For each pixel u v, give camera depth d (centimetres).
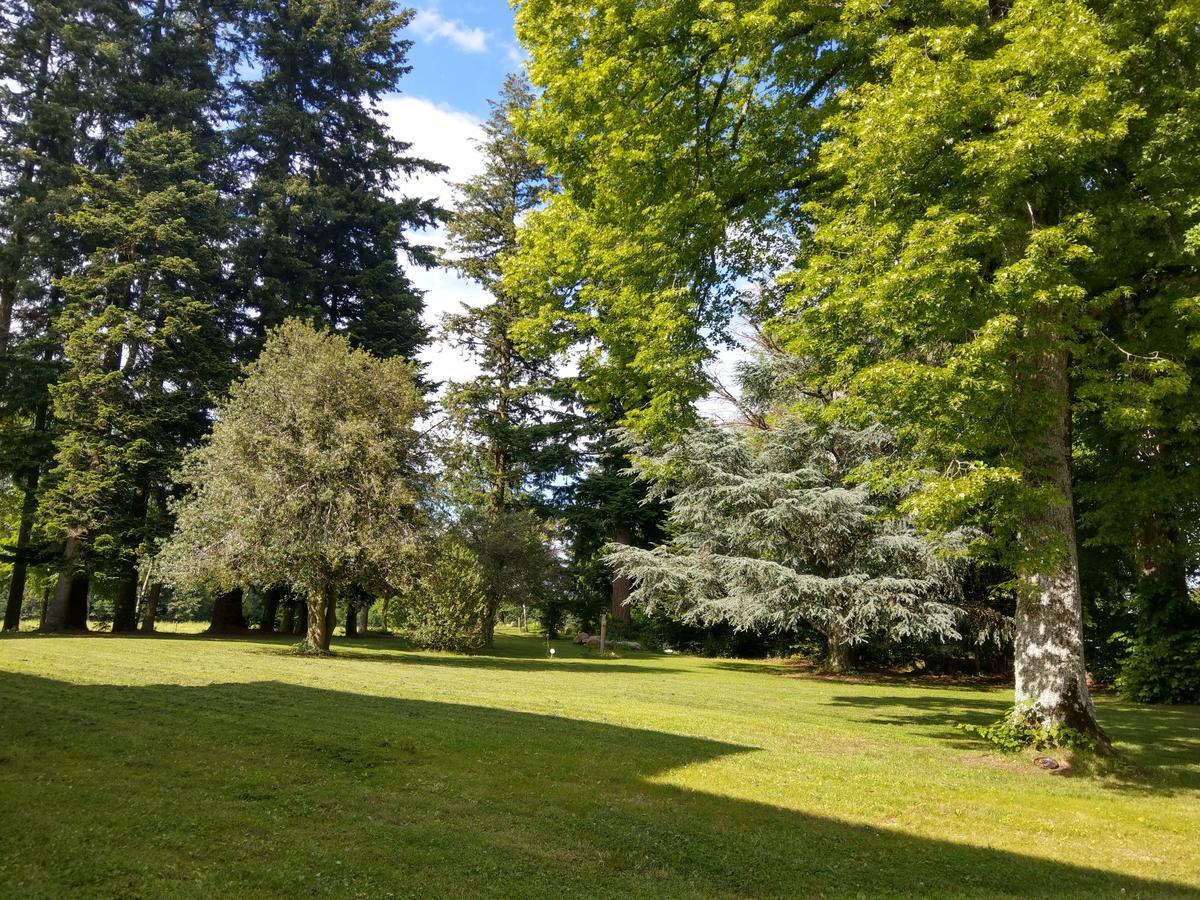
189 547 1981
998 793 775
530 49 1179
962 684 2350
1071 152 766
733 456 2461
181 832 504
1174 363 859
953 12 927
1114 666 2483
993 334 754
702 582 2484
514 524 3073
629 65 1077
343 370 2100
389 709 1048
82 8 2958
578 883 474
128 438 2598
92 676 1234
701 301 1177
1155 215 902
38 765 652
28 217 2680
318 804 591
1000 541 898
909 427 951
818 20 1041
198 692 1105
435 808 603
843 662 2508
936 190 884
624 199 1102
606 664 2436
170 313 2741
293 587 2050
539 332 1207
